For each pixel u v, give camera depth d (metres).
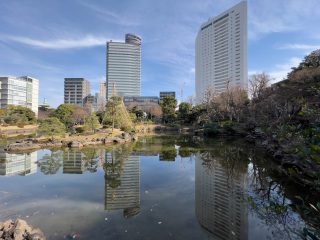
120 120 42.16
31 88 112.62
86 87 130.75
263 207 9.26
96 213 8.82
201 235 7.18
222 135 42.72
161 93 127.38
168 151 24.77
